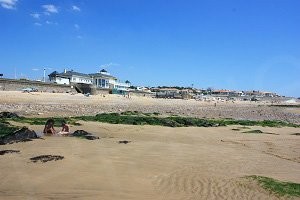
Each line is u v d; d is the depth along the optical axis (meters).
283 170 15.02
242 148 21.30
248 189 11.25
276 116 73.94
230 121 42.31
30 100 63.22
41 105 55.00
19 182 11.27
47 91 94.44
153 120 35.31
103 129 28.25
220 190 11.17
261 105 133.12
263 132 31.70
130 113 48.00
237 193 10.84
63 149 17.30
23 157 14.95
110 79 154.25
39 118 33.09
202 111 75.12
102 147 18.55
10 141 18.95
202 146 21.25
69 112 46.69
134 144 20.23
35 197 9.85
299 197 10.44
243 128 34.91
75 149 17.45
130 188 11.16
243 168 14.98
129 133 26.42
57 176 12.12
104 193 10.45
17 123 28.48
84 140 20.86
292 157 18.80
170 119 37.31
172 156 17.02
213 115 64.25
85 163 14.29
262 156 18.48
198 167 14.71
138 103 86.12
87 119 35.31
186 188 11.38
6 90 82.25
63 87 104.00
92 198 9.92
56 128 27.20
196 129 31.73
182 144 21.69
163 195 10.57
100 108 59.31
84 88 108.31
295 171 14.92
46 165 13.59
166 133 27.41
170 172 13.53
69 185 11.15
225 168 14.77
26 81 89.38
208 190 11.17
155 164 14.88
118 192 10.64
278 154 19.59
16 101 59.06
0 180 11.41
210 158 17.02
